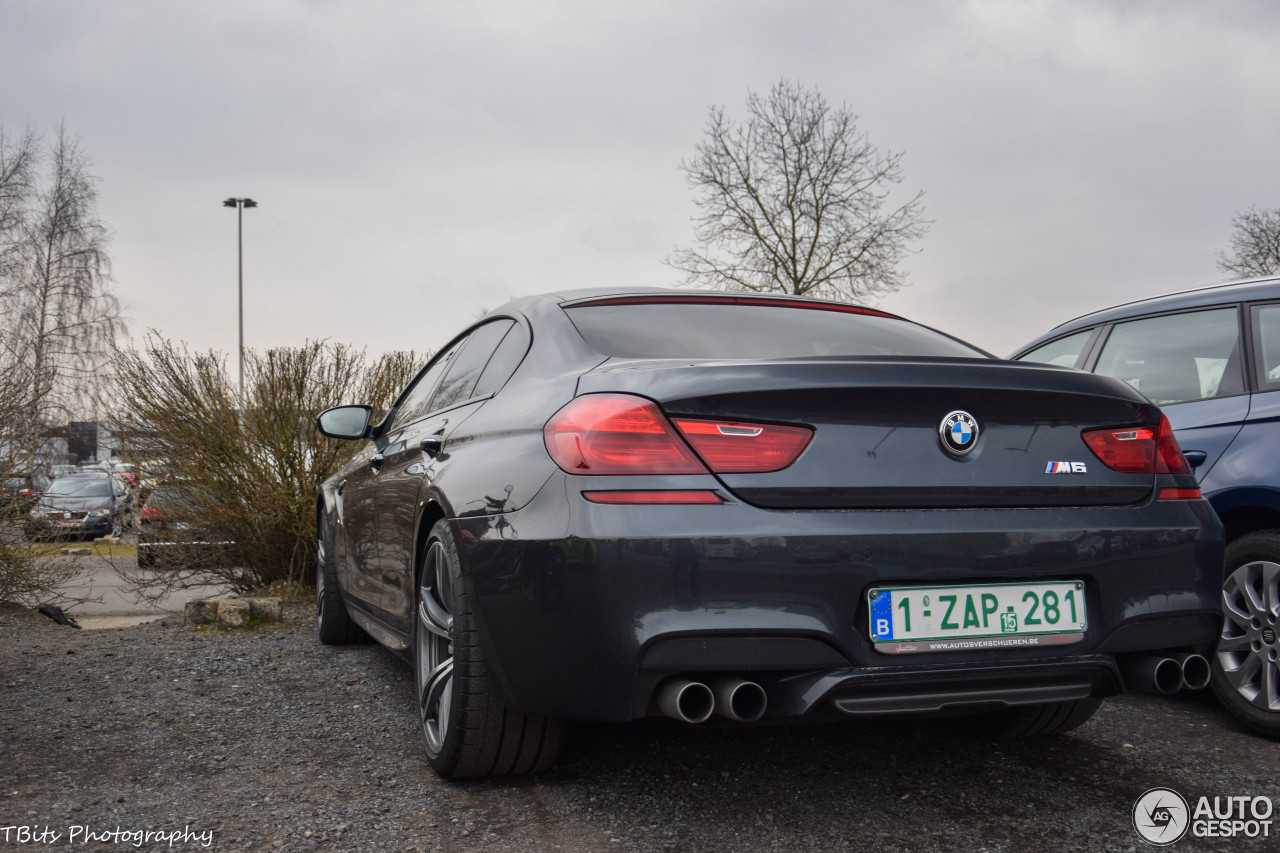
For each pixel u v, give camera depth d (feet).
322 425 14.51
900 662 7.21
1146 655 8.04
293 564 24.58
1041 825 8.12
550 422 7.89
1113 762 9.87
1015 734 10.45
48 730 11.31
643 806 8.52
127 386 23.98
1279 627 10.80
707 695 6.93
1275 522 11.48
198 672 14.65
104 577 38.40
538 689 7.57
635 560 6.95
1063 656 7.60
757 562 6.98
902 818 8.27
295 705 12.47
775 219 85.51
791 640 7.00
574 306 9.98
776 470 7.18
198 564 24.21
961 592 7.39
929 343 10.25
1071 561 7.65
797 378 7.30
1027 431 7.86
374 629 13.24
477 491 8.40
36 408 23.08
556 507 7.38
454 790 8.96
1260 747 10.50
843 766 9.62
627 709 7.06
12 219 136.15
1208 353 12.77
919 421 7.54
